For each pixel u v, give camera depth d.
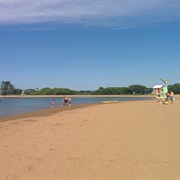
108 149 9.80
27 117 25.23
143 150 9.58
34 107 49.09
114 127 15.15
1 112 34.94
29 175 7.04
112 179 6.71
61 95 177.38
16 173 7.21
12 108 45.78
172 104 42.19
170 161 8.23
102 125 16.17
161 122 17.16
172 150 9.52
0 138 12.17
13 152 9.48
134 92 174.75
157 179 6.66
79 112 29.36
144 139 11.48
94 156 8.88
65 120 19.88
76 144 10.69
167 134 12.56
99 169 7.50
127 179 6.69
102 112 27.42
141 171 7.30
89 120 19.36
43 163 8.12
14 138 12.16
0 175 7.05
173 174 7.02
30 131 14.30
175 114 23.05
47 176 6.96
